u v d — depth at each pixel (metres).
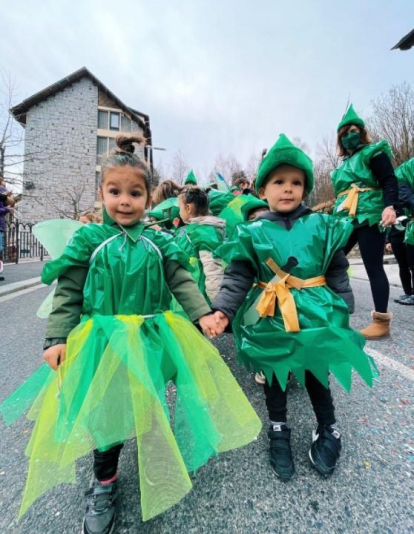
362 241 2.55
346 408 1.70
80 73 21.31
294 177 1.51
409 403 1.74
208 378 1.22
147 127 23.20
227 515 1.09
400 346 2.50
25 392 1.23
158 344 1.15
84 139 21.64
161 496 0.95
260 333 1.36
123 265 1.20
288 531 1.03
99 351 1.08
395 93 16.14
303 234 1.42
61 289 1.21
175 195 3.79
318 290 1.36
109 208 1.31
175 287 1.35
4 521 1.10
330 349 1.24
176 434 1.12
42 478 0.98
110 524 1.04
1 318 3.72
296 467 1.30
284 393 1.40
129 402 1.01
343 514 1.08
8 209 6.02
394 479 1.22
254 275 1.50
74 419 1.00
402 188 3.39
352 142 2.55
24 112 20.81
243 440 1.16
